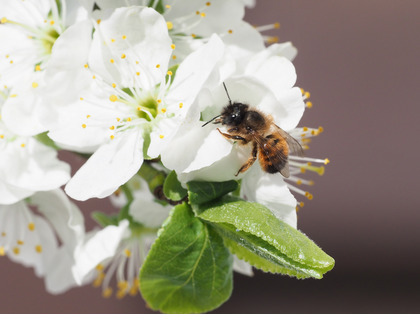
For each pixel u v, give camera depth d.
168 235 0.15
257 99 0.15
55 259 0.18
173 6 0.16
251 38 0.16
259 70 0.15
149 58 0.15
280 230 0.14
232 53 0.16
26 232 0.18
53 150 0.16
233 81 0.15
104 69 0.15
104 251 0.16
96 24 0.15
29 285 0.27
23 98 0.15
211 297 0.15
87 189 0.15
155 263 0.15
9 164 0.16
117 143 0.15
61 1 0.16
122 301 0.27
